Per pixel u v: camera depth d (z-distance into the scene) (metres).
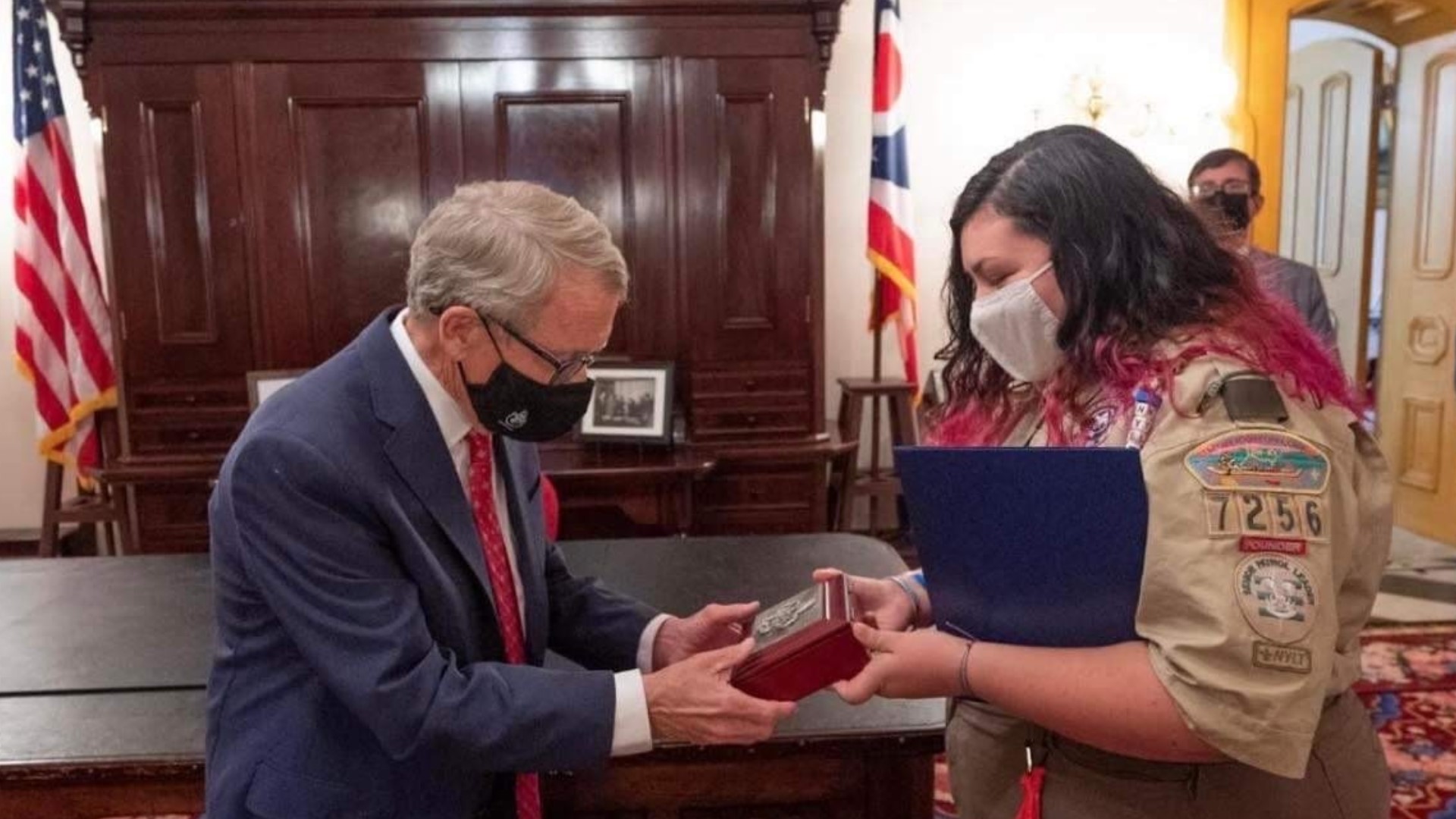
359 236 3.81
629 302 3.89
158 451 3.88
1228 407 0.99
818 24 3.74
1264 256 1.41
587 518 3.76
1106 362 1.07
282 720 1.19
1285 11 4.48
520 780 1.38
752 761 1.54
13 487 4.51
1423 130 4.91
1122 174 1.10
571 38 3.76
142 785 1.49
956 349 1.36
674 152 3.82
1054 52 4.49
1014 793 1.23
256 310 3.82
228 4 3.65
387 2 3.68
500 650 1.28
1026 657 1.06
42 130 3.98
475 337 1.15
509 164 3.80
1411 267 5.02
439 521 1.20
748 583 2.14
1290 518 0.95
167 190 3.76
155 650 1.82
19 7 3.94
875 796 1.56
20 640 1.87
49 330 4.02
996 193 1.14
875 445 4.27
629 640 1.47
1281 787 1.07
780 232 3.87
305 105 3.74
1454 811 2.58
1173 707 0.96
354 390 1.19
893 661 1.11
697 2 3.72
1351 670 1.10
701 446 3.93
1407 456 5.09
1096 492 1.00
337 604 1.12
